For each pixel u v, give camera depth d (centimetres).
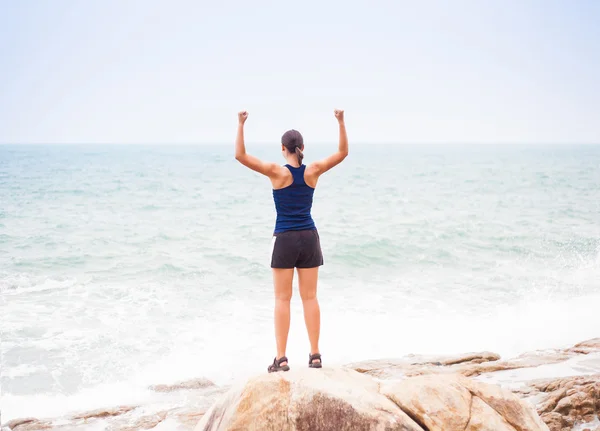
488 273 1590
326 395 369
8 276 1498
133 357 948
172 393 785
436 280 1512
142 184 4375
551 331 1070
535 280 1498
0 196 3381
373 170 6425
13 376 859
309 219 429
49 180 4547
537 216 2734
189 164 7731
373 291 1392
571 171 6216
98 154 11819
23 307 1222
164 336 1055
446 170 6425
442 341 1027
